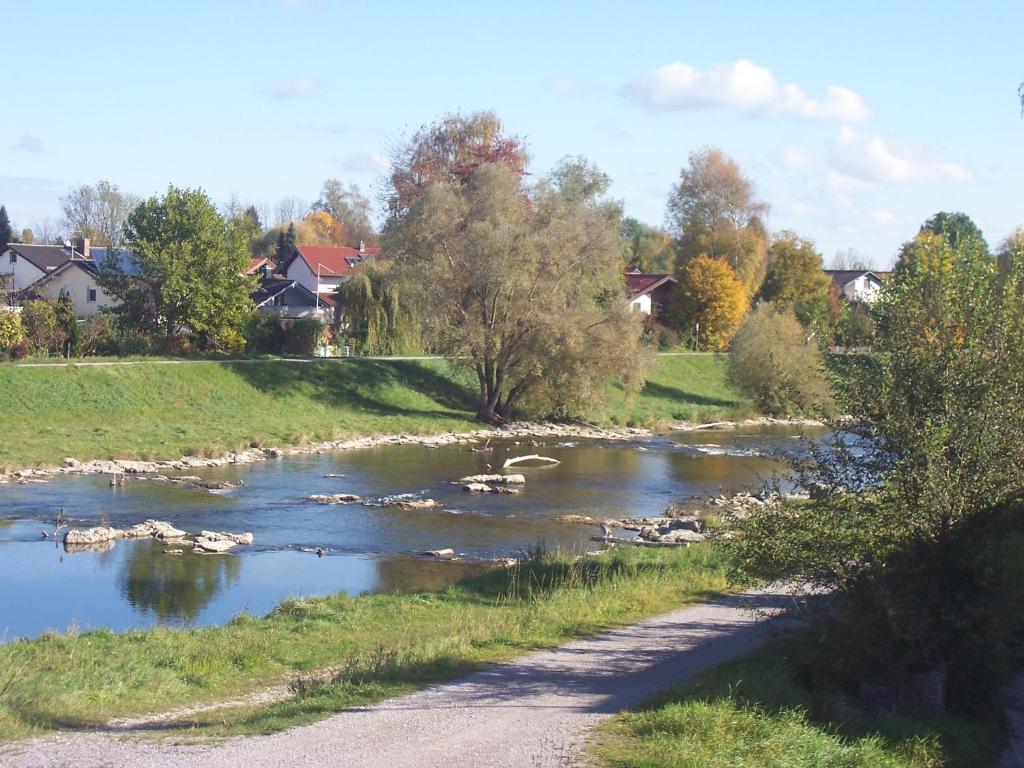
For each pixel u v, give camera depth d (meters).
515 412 61.41
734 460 49.38
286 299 87.69
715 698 13.62
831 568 15.06
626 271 104.00
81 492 35.66
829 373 16.19
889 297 16.16
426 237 55.78
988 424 14.59
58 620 21.33
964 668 15.03
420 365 64.69
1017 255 16.30
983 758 13.50
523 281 55.34
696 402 73.12
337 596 22.27
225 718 13.51
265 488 38.09
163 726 13.19
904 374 15.22
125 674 15.75
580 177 84.62
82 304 80.69
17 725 12.45
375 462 45.31
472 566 27.39
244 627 19.75
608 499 38.34
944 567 14.88
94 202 148.75
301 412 55.31
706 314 87.50
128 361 55.03
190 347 61.44
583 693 14.41
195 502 34.91
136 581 24.73
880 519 14.89
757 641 18.08
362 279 67.06
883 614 14.57
